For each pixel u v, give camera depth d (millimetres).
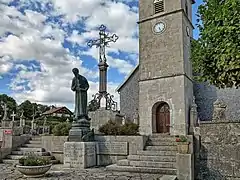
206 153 9750
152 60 21078
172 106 19438
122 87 25094
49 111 46562
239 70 5504
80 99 12680
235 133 9039
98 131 14203
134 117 23641
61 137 13750
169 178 8586
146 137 12805
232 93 21781
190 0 23391
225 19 5543
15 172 10211
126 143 12297
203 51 6590
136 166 10734
